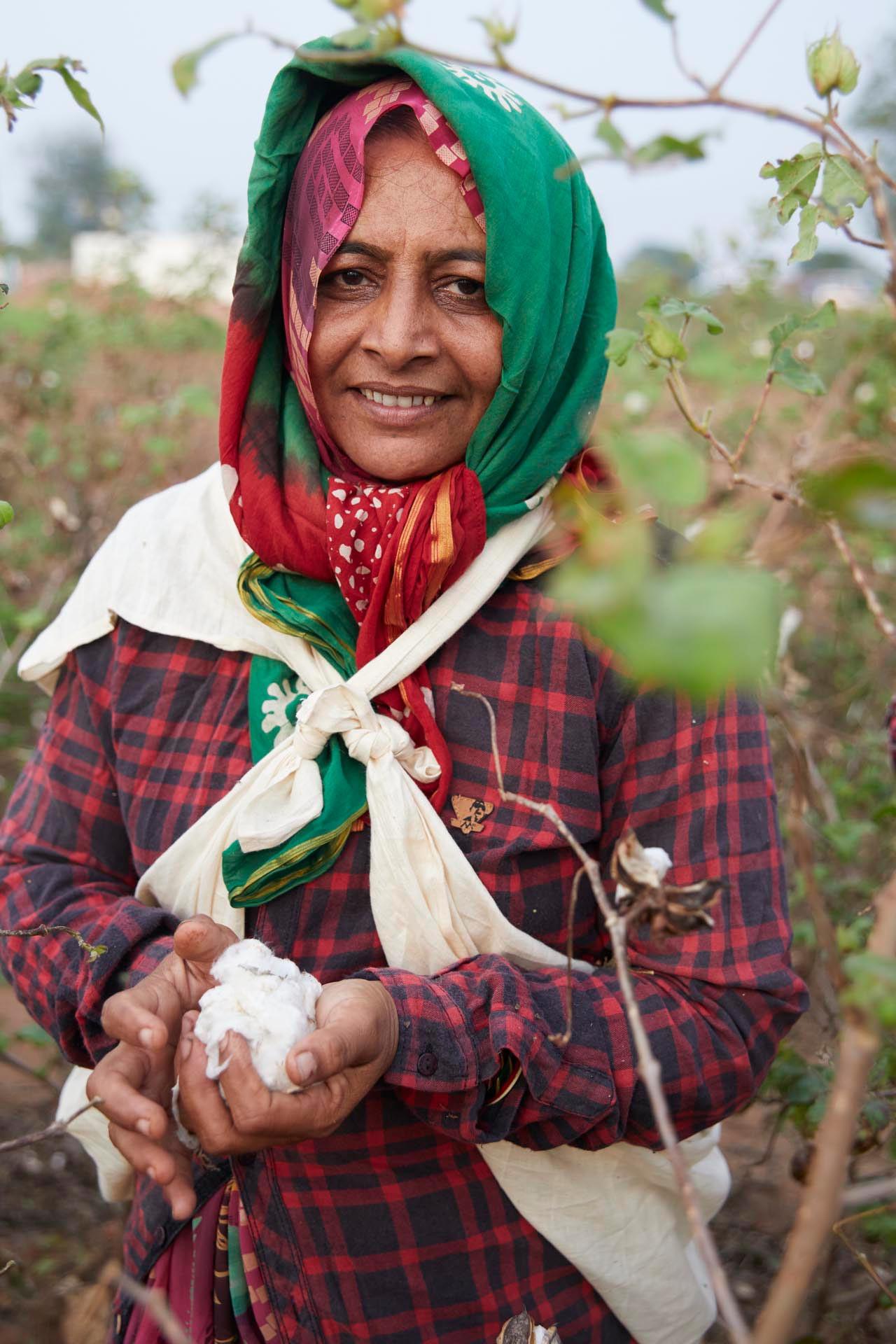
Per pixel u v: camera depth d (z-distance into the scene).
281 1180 1.35
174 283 4.85
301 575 1.42
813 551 2.82
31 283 5.64
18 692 3.29
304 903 1.34
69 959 1.38
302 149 1.37
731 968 1.27
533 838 1.30
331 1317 1.35
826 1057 1.82
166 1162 1.12
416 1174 1.32
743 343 3.08
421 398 1.34
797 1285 0.70
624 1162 1.36
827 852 2.30
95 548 3.38
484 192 1.26
